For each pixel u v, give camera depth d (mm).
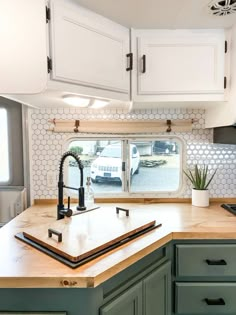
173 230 1322
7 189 1923
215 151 1961
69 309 922
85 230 1199
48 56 1145
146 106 1754
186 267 1331
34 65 1117
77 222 1329
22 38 1108
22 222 1467
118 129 1908
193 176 1937
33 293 917
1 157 1923
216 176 1967
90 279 869
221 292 1340
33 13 1110
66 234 1146
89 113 1914
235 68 1480
